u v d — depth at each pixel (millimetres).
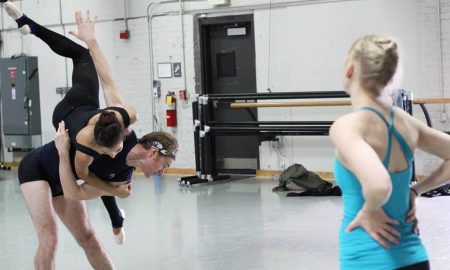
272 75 9938
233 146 10453
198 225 6691
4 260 5582
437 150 2188
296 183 8539
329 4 9344
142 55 11211
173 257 5422
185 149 10891
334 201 7680
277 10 9789
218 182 9734
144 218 7188
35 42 12406
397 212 2062
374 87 2051
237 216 7062
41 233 3912
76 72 4152
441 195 7594
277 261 5141
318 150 9586
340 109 9383
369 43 2043
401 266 2002
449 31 8562
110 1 11438
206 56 10609
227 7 10234
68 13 11938
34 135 12375
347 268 2061
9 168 12633
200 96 9625
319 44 9477
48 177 3949
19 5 12484
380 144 2029
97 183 3744
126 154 3725
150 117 11258
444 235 5719
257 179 9891
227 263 5156
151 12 11031
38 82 12398
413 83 8844
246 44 10258
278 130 9070
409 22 8805
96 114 3670
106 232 6535
